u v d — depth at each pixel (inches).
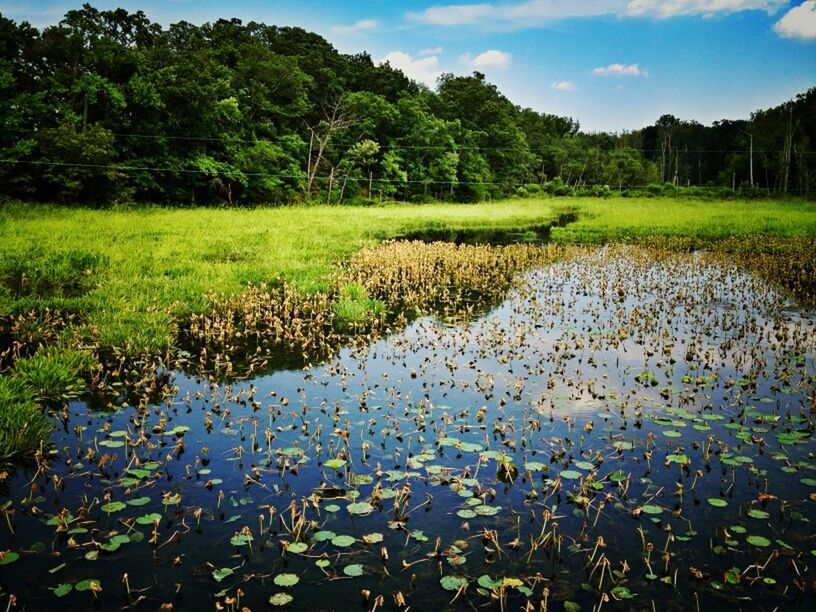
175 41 2016.5
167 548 151.9
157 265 532.7
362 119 2129.7
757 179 3169.3
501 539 157.8
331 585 138.7
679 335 364.5
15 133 1174.3
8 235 661.3
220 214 1171.9
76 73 1296.8
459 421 235.1
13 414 214.5
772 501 176.4
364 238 847.1
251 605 131.0
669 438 220.4
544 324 392.5
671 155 4165.8
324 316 411.5
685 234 954.1
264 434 221.9
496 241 919.7
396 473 189.0
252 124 1763.0
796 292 492.1
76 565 143.9
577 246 826.2
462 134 2679.6
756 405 252.7
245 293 450.3
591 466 195.3
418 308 436.8
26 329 333.1
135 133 1370.6
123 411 242.8
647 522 166.2
